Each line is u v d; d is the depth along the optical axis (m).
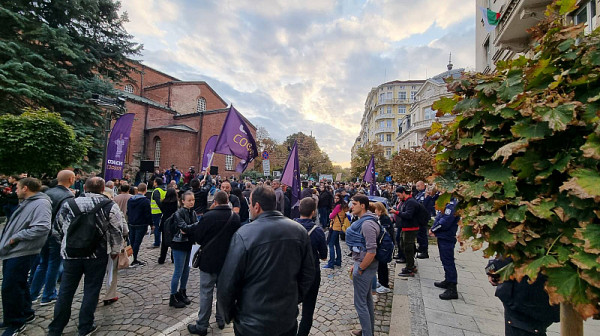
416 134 36.72
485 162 1.54
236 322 2.06
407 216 5.51
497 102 1.45
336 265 6.48
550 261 1.18
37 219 3.44
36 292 4.22
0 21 10.89
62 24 13.12
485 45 14.80
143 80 34.88
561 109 1.18
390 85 64.12
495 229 1.35
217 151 6.94
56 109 12.48
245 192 8.91
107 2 14.06
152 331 3.52
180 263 4.19
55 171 7.93
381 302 4.48
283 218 2.32
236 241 2.11
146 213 6.12
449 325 3.60
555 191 1.29
